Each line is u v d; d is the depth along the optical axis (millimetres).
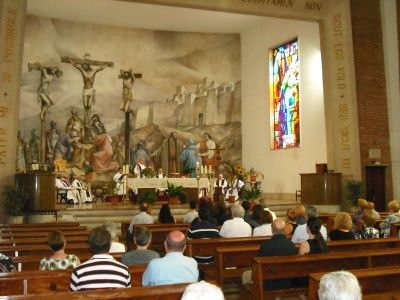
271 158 21641
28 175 12992
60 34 21750
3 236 7891
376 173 16719
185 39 23719
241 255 6004
